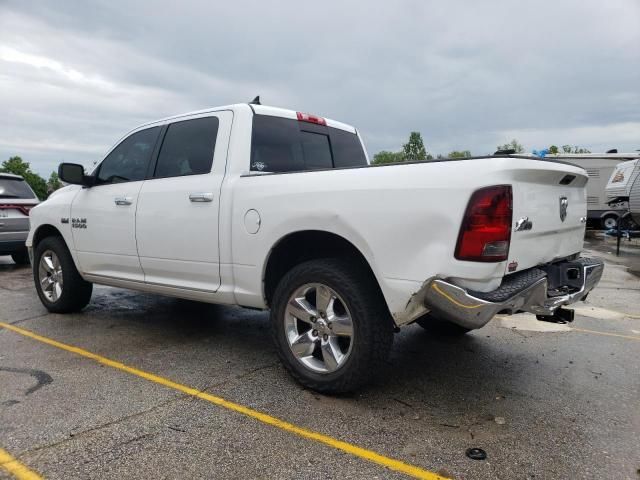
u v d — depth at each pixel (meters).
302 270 3.27
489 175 2.62
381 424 2.87
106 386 3.38
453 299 2.68
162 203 4.08
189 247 3.90
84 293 5.34
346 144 4.88
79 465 2.42
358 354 3.04
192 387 3.38
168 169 4.23
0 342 4.38
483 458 2.52
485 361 4.00
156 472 2.37
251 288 3.59
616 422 2.93
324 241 3.42
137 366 3.78
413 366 3.86
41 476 2.33
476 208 2.61
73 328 4.84
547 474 2.38
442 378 3.61
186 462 2.46
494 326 5.08
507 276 2.89
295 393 3.29
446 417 2.97
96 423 2.84
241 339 4.51
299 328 3.43
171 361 3.90
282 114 4.19
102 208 4.64
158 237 4.12
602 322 5.35
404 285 2.82
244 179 3.62
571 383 3.54
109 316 5.33
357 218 2.98
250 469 2.40
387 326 3.09
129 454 2.52
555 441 2.70
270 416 2.95
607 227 18.14
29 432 2.73
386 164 2.99
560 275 3.35
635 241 15.99
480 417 2.98
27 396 3.21
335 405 3.12
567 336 4.75
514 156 2.79
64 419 2.89
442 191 2.70
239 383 3.46
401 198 2.83
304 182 3.27
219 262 3.72
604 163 18.08
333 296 3.17
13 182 9.12
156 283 4.26
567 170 3.28
